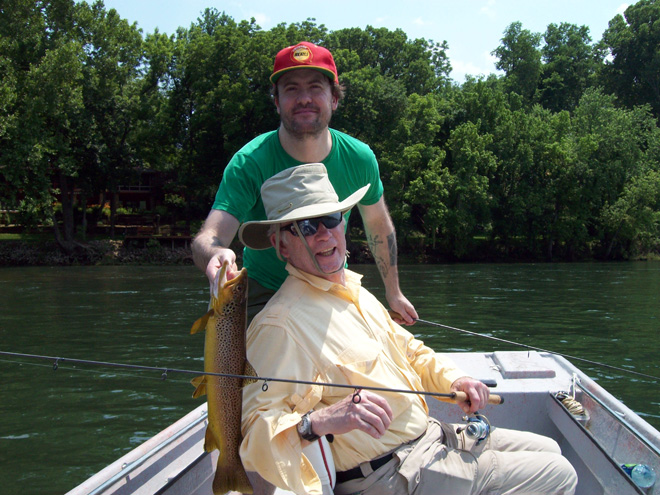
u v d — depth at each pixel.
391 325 2.74
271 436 1.93
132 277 27.80
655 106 68.00
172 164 48.50
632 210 44.41
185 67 41.25
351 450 2.23
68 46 34.38
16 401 7.89
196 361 10.15
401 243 42.91
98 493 2.30
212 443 2.12
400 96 41.28
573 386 3.43
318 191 2.42
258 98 39.12
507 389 3.45
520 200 43.50
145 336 12.51
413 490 2.23
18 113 33.84
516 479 2.36
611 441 3.03
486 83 54.22
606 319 14.98
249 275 3.18
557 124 46.41
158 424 6.95
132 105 39.44
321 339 2.24
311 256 2.35
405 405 2.32
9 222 44.81
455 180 40.94
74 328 13.55
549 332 13.09
